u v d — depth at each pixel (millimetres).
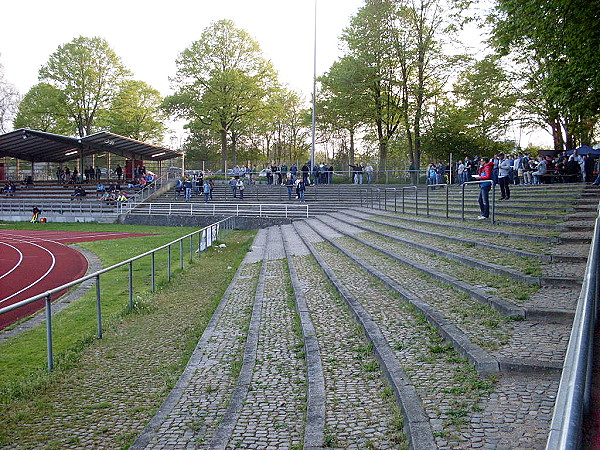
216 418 5586
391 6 38781
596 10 14312
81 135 56469
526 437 3910
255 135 69438
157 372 7461
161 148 47250
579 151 26672
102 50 54938
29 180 51031
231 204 37250
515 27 17516
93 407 6234
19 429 5656
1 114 59375
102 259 20719
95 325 10031
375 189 35938
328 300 9922
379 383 5664
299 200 37438
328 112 49125
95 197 44969
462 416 4340
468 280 8805
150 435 5195
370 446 4266
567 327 6309
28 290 14867
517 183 27531
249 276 14883
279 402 5645
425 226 16578
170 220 36969
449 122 38719
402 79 41875
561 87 18484
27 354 8375
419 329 7055
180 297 12688
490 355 5453
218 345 8336
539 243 10891
